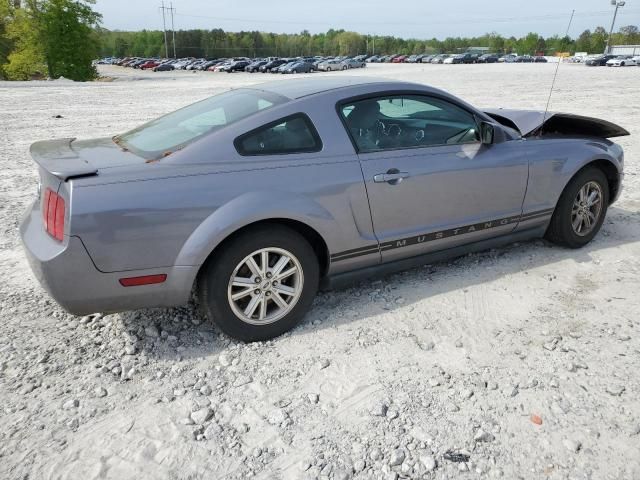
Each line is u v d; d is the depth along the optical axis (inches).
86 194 110.6
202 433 102.9
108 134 489.4
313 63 2504.9
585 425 102.7
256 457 96.8
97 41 2064.5
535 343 130.4
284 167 128.9
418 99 151.7
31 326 140.2
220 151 124.0
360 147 140.6
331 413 107.7
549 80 1240.2
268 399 112.2
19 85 1288.1
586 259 179.6
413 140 150.3
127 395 113.6
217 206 120.0
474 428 102.7
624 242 194.2
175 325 140.5
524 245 193.5
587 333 134.2
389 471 93.0
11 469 93.9
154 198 114.8
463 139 158.7
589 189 184.5
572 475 91.4
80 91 1074.1
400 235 147.5
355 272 146.3
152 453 97.7
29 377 119.1
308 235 138.2
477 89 980.6
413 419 105.5
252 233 124.8
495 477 91.4
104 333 137.1
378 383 116.6
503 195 164.4
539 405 108.5
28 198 267.0
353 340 133.3
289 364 124.0
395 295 156.3
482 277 167.2
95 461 95.7
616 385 113.7
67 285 112.5
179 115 151.9
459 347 129.6
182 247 118.0
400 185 143.7
